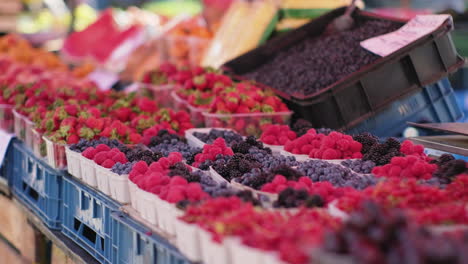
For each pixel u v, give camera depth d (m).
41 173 4.49
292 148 3.78
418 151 3.44
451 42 4.63
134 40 8.82
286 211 2.40
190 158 3.55
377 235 1.63
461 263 1.51
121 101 4.90
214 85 5.09
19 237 4.85
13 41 9.41
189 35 7.31
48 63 8.76
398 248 1.59
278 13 6.15
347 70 4.62
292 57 5.34
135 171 3.14
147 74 5.99
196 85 5.18
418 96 4.60
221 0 7.54
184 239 2.37
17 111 5.16
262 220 2.15
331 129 4.36
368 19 5.41
